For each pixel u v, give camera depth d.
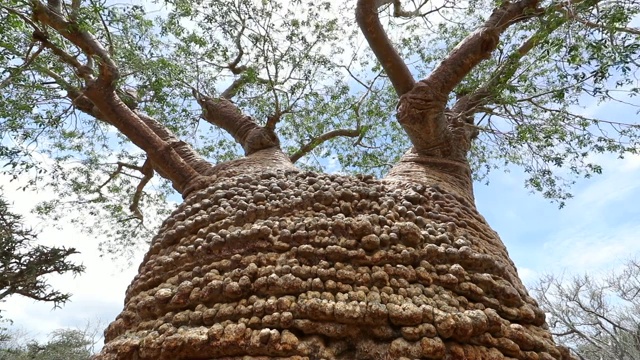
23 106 7.09
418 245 4.57
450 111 7.70
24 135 7.95
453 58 6.74
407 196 5.26
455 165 6.73
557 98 6.75
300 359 3.67
